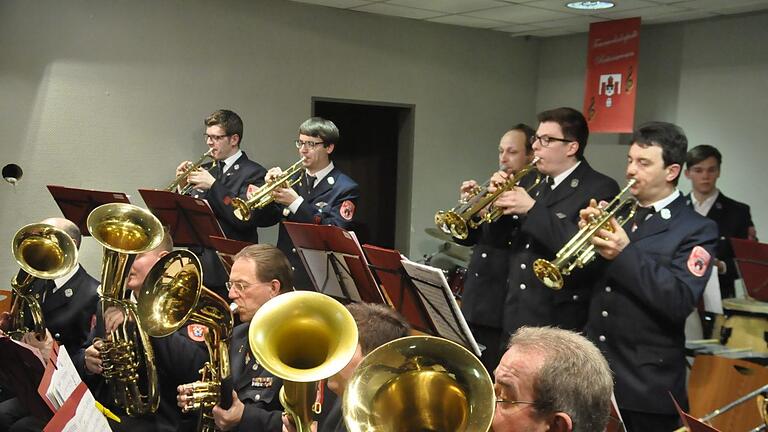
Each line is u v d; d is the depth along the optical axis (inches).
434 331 125.1
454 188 300.4
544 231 126.2
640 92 272.5
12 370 91.8
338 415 88.7
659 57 266.1
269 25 254.4
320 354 74.3
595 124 271.1
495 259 156.1
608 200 133.4
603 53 266.5
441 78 291.0
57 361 89.5
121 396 114.2
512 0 234.8
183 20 240.2
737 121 242.4
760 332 152.6
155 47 237.0
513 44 306.5
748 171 240.1
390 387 64.1
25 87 221.1
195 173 202.8
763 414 99.7
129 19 232.4
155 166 241.1
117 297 116.0
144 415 115.9
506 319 140.8
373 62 275.4
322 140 196.7
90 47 227.8
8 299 174.2
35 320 125.2
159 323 98.7
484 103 302.5
